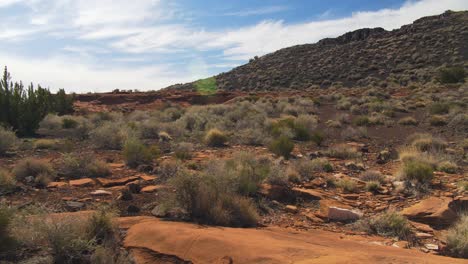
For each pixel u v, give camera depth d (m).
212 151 15.47
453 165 12.16
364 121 23.36
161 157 13.80
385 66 58.47
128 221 6.63
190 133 20.94
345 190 9.88
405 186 9.73
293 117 25.36
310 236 6.34
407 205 8.52
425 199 8.59
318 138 17.72
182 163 11.91
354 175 11.66
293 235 6.34
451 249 6.00
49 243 5.07
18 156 13.59
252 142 17.77
